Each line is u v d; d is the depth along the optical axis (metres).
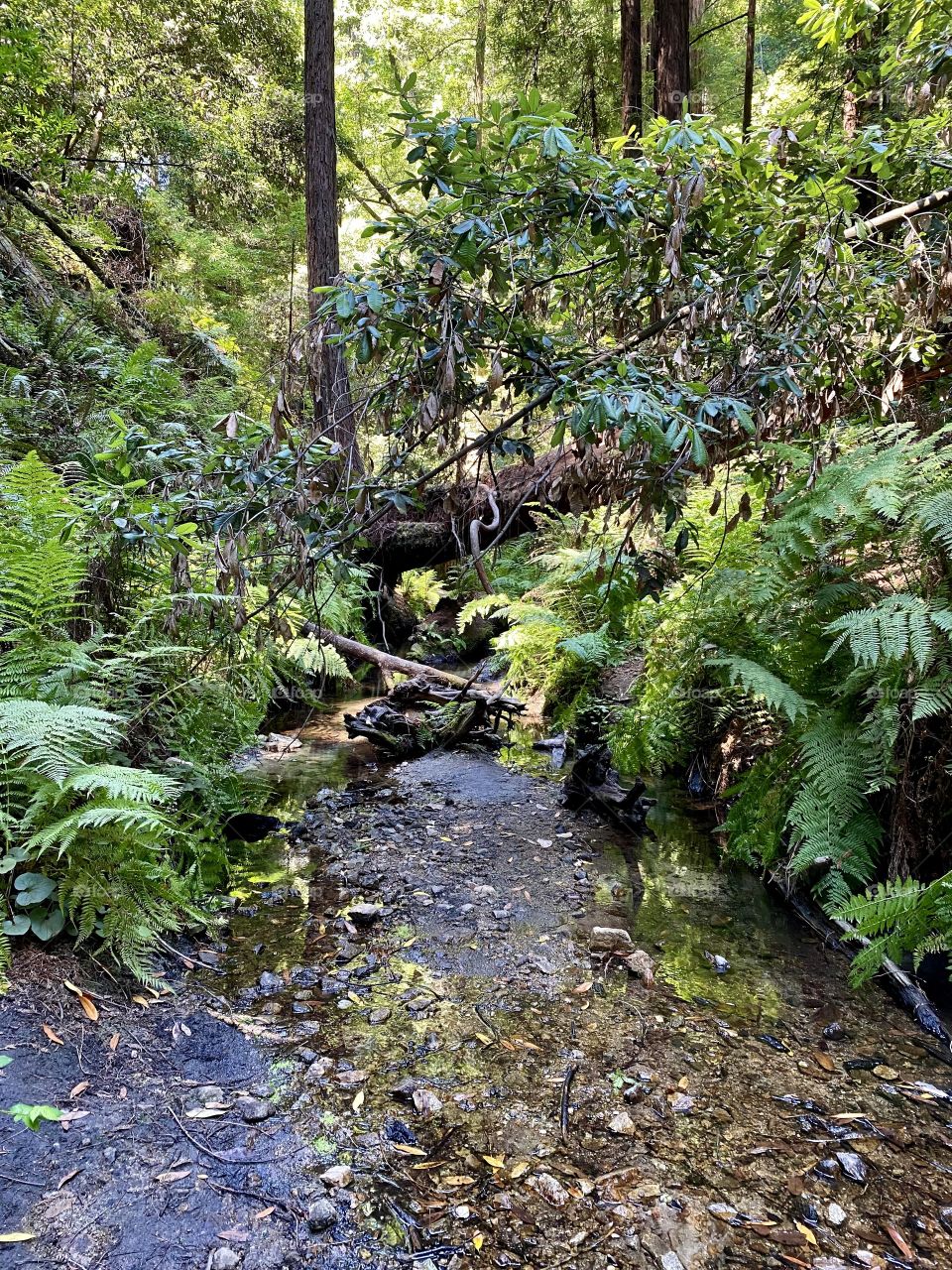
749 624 3.00
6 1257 1.08
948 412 2.73
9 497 2.20
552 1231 1.22
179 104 9.75
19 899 1.76
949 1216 1.29
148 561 2.54
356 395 1.96
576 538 4.57
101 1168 1.26
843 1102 1.57
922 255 2.03
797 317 1.98
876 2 2.65
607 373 1.66
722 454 1.99
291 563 2.12
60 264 7.35
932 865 2.15
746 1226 1.25
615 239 1.81
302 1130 1.41
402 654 7.27
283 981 1.92
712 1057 1.70
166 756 2.57
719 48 9.78
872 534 2.48
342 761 4.04
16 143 6.18
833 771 2.30
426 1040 1.72
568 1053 1.70
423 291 1.60
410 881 2.57
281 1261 1.13
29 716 1.78
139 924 1.83
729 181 1.86
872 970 1.83
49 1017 1.60
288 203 11.26
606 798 3.27
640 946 2.20
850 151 1.98
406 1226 1.21
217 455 1.96
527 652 5.12
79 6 7.72
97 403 4.48
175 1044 1.62
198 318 9.26
